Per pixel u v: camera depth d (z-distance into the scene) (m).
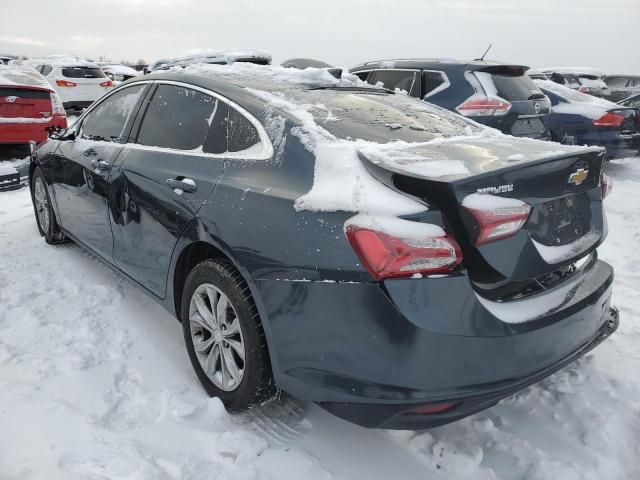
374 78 7.16
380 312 1.81
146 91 3.29
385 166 1.95
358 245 1.84
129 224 3.03
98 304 3.39
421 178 1.86
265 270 2.08
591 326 2.26
